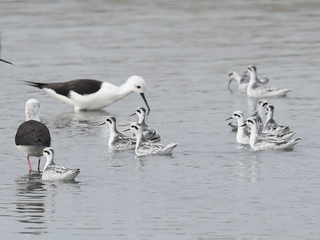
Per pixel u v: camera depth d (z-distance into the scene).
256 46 40.88
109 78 34.47
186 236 16.92
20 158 23.19
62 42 42.44
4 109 29.38
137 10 51.38
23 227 17.58
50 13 50.06
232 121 27.14
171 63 37.47
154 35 43.91
